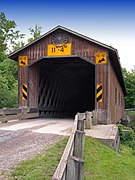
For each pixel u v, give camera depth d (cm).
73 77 1978
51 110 1591
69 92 2038
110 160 634
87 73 1848
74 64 1505
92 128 939
